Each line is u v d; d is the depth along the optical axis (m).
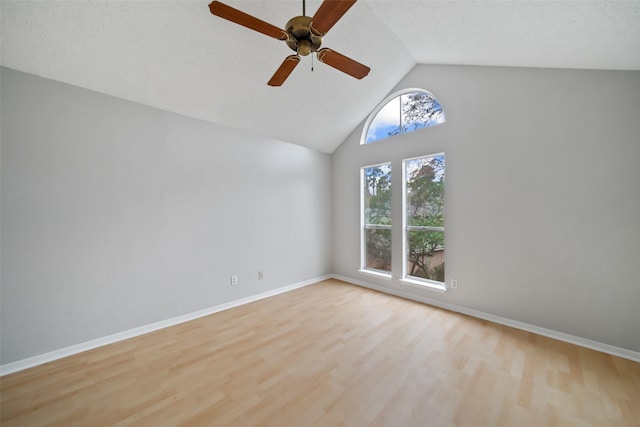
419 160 3.52
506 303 2.73
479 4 1.83
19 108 2.07
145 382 1.88
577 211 2.32
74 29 1.90
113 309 2.49
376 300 3.53
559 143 2.40
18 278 2.07
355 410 1.59
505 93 2.71
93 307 2.39
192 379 1.91
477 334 2.53
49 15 1.79
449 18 2.17
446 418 1.52
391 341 2.42
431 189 3.40
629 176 2.10
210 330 2.70
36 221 2.14
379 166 4.04
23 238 2.09
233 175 3.37
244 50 2.43
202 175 3.09
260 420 1.53
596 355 2.15
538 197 2.52
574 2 1.49
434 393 1.73
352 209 4.36
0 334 2.00
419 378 1.89
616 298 2.16
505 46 2.28
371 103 3.82
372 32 2.73
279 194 3.90
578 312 2.33
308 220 4.31
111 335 2.47
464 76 3.00
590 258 2.27
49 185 2.19
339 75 3.10
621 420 1.50
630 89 2.09
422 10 2.22
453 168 3.10
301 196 4.21
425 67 3.35
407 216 3.68
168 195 2.84
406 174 3.68
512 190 2.67
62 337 2.24
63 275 2.25
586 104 2.27
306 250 4.29
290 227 4.05
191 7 1.99
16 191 2.06
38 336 2.14
